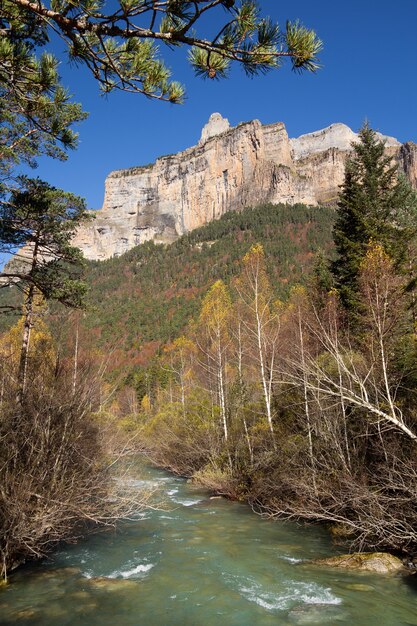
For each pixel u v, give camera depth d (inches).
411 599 265.9
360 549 356.8
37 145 360.8
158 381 2116.1
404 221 898.7
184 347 1707.7
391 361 462.0
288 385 644.1
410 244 813.9
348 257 836.0
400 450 390.3
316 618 242.7
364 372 456.1
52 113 222.8
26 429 377.1
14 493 310.0
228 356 853.2
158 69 140.5
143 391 2153.1
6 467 325.4
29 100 205.6
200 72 127.7
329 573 314.3
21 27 165.8
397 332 504.4
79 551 373.4
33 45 179.9
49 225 469.1
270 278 3053.6
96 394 502.0
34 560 346.9
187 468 821.9
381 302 490.9
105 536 423.2
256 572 321.1
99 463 442.3
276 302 1181.7
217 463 709.3
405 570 311.0
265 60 120.3
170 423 932.0
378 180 914.1
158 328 3398.1
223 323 848.9
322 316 682.8
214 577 311.4
